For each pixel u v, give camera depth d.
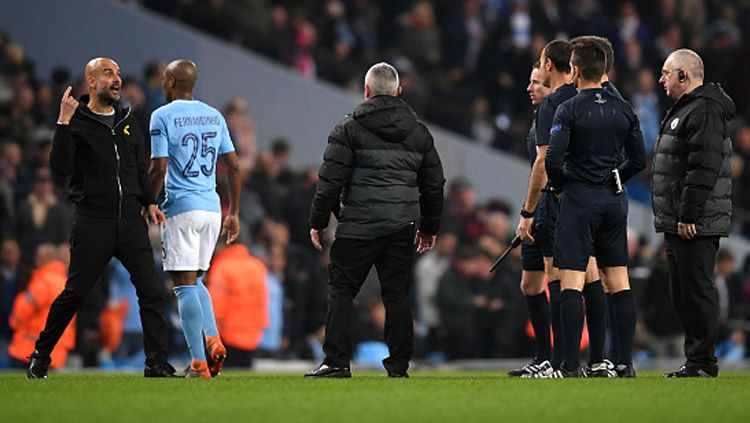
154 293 33.44
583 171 32.75
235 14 77.81
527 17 84.44
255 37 78.44
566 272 32.75
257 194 63.34
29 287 52.59
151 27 74.19
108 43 73.44
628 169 33.62
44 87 63.84
